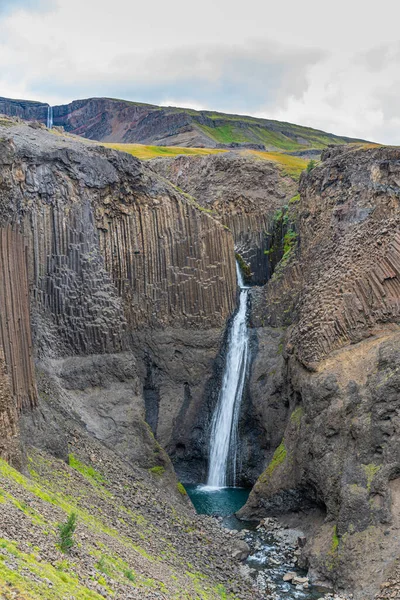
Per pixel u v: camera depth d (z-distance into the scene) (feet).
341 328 135.33
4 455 92.17
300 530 130.11
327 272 149.59
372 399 118.83
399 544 103.91
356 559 105.91
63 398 146.41
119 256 179.11
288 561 117.60
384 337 128.26
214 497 161.68
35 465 103.86
